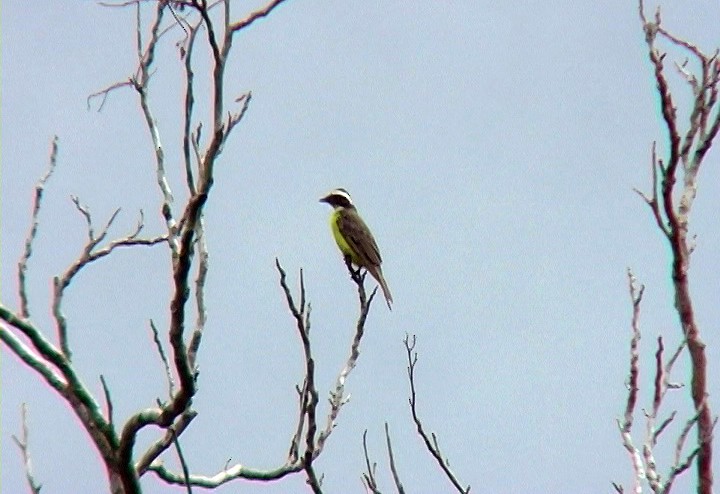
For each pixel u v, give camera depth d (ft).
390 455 36.35
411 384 37.29
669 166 38.83
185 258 37.01
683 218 39.24
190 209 36.91
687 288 38.68
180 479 47.14
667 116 38.68
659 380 37.09
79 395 40.16
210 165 36.68
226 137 36.91
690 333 38.34
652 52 38.73
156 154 42.93
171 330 37.81
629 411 37.35
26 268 43.11
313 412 37.55
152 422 39.29
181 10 39.99
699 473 36.73
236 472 46.21
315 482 37.65
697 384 37.78
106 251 46.93
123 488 40.19
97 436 39.93
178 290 37.47
